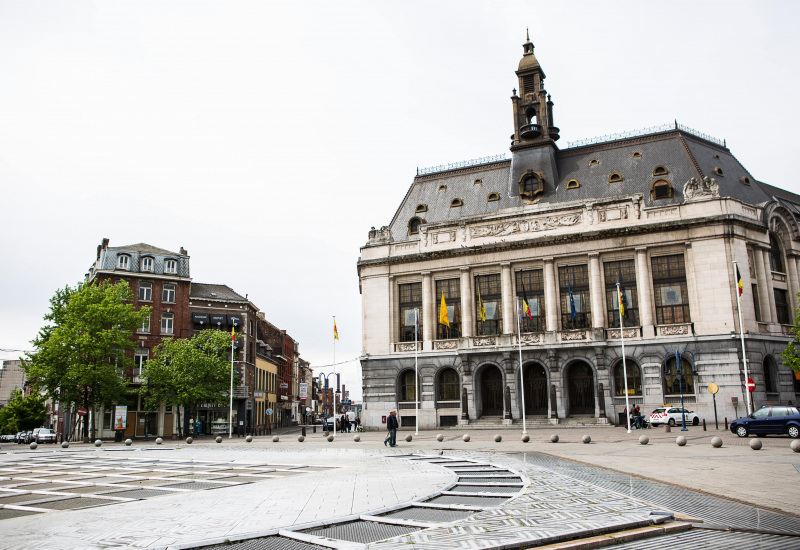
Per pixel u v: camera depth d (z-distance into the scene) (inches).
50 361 2218.3
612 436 1549.0
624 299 2146.9
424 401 2340.1
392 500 525.0
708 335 1991.9
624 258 2165.4
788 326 2144.4
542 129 2456.9
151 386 2394.2
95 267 2861.7
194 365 2347.4
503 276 2316.7
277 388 3907.5
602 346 2076.8
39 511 501.0
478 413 2246.6
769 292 2113.7
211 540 373.7
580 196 2317.9
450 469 796.6
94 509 496.1
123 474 805.9
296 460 995.3
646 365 2047.2
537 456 989.2
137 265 2662.4
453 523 414.3
